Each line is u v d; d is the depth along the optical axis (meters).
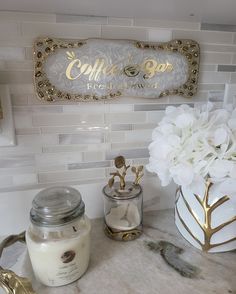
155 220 0.70
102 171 0.70
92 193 0.69
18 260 0.57
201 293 0.48
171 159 0.51
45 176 0.66
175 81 0.65
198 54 0.65
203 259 0.56
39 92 0.58
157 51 0.62
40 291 0.49
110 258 0.57
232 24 0.66
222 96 0.71
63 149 0.65
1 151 0.62
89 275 0.52
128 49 0.60
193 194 0.56
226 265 0.54
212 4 0.50
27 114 0.60
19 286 0.43
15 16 0.54
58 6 0.51
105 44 0.59
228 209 0.53
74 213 0.50
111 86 0.62
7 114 0.58
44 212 0.48
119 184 0.66
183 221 0.61
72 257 0.49
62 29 0.57
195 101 0.69
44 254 0.48
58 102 0.61
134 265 0.55
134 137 0.69
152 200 0.74
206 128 0.49
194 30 0.64
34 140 0.63
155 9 0.54
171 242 0.61
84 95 0.61
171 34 0.63
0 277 0.45
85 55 0.58
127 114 0.66
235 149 0.47
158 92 0.65
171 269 0.53
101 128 0.66
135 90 0.63
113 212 0.63
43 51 0.56
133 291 0.49
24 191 0.64
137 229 0.63
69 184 0.68
